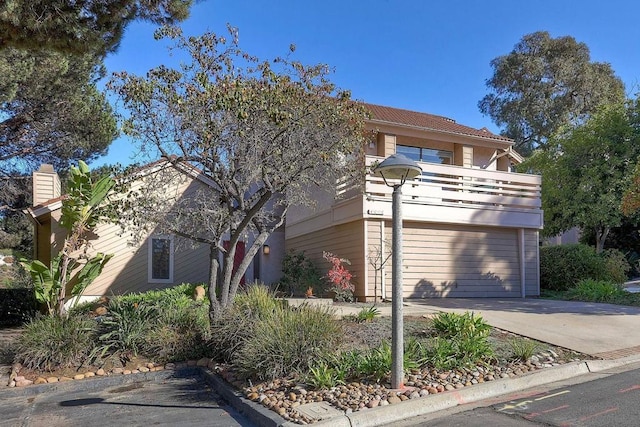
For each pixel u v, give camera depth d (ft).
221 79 27.45
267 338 22.90
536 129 117.60
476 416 17.58
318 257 53.78
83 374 26.40
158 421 19.43
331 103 29.17
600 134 65.36
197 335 29.50
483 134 62.59
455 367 22.38
